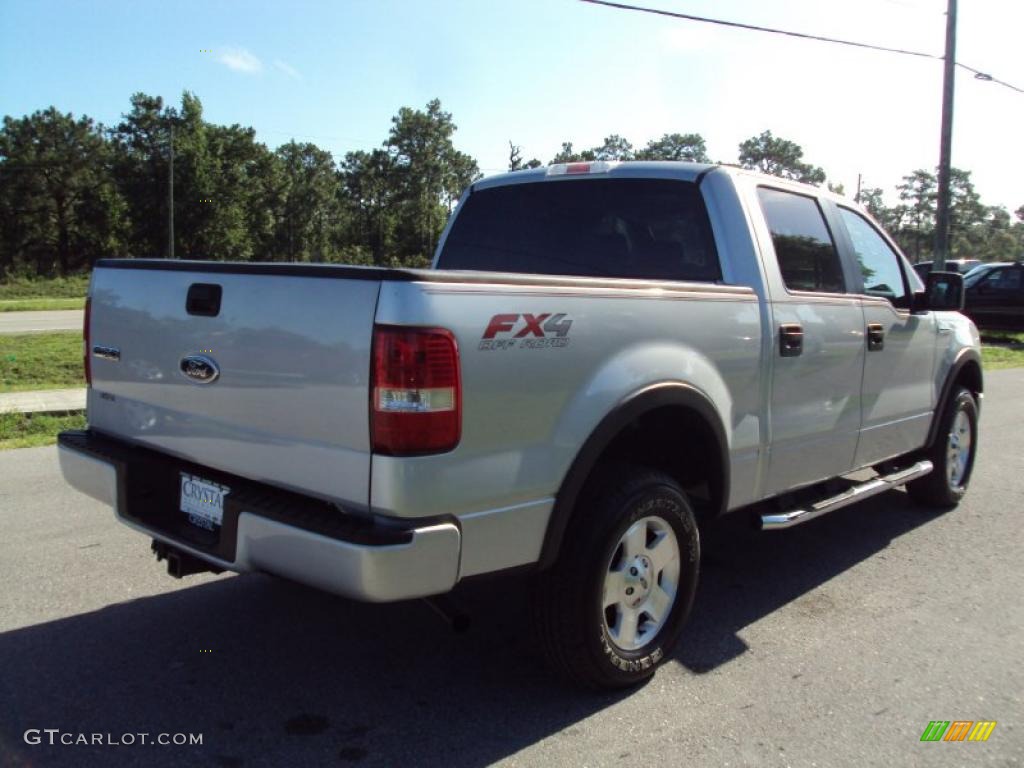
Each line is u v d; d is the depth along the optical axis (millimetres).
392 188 117688
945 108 18734
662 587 3430
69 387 11250
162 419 3277
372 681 3373
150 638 3709
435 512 2580
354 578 2484
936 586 4547
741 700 3275
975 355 5902
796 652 3715
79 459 3551
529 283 2779
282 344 2760
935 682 3451
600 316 2994
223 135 89500
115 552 4758
